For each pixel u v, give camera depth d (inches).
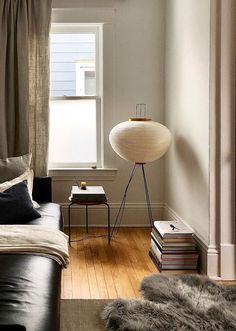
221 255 126.8
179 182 163.2
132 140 152.5
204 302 103.3
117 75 187.3
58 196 188.2
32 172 158.1
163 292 107.4
